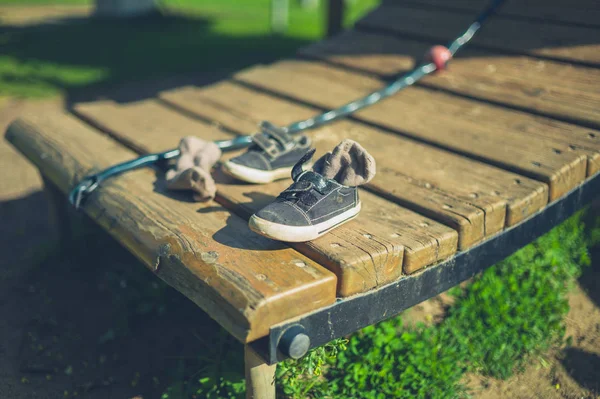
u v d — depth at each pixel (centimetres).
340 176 109
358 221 115
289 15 521
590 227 182
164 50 385
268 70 196
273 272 100
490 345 143
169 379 134
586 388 135
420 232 111
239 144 142
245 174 122
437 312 153
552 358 143
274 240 109
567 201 130
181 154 130
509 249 123
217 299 98
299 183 106
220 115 163
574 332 149
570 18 179
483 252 118
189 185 120
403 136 149
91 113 168
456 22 198
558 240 171
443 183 126
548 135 141
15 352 141
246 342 94
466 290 158
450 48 181
